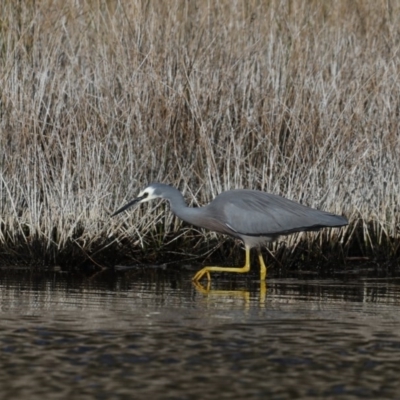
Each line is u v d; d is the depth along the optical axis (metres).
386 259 14.33
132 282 12.49
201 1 15.66
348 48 15.95
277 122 14.32
